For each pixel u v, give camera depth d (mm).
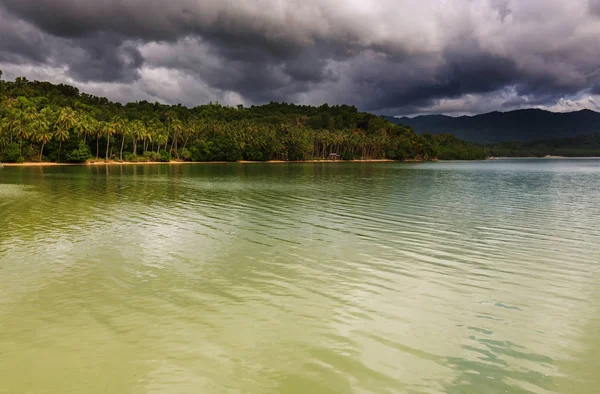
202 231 23750
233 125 190250
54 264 16797
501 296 13469
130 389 8250
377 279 15070
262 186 55969
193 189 50375
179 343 10148
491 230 24344
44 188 49188
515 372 8984
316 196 43156
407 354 9695
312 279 15070
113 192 45469
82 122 133125
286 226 25484
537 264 17188
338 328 11016
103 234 22656
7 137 123750
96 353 9656
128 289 13938
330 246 20141
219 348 9914
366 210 32531
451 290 13984
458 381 8617
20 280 14797
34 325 11141
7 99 189000
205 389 8258
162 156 152250
